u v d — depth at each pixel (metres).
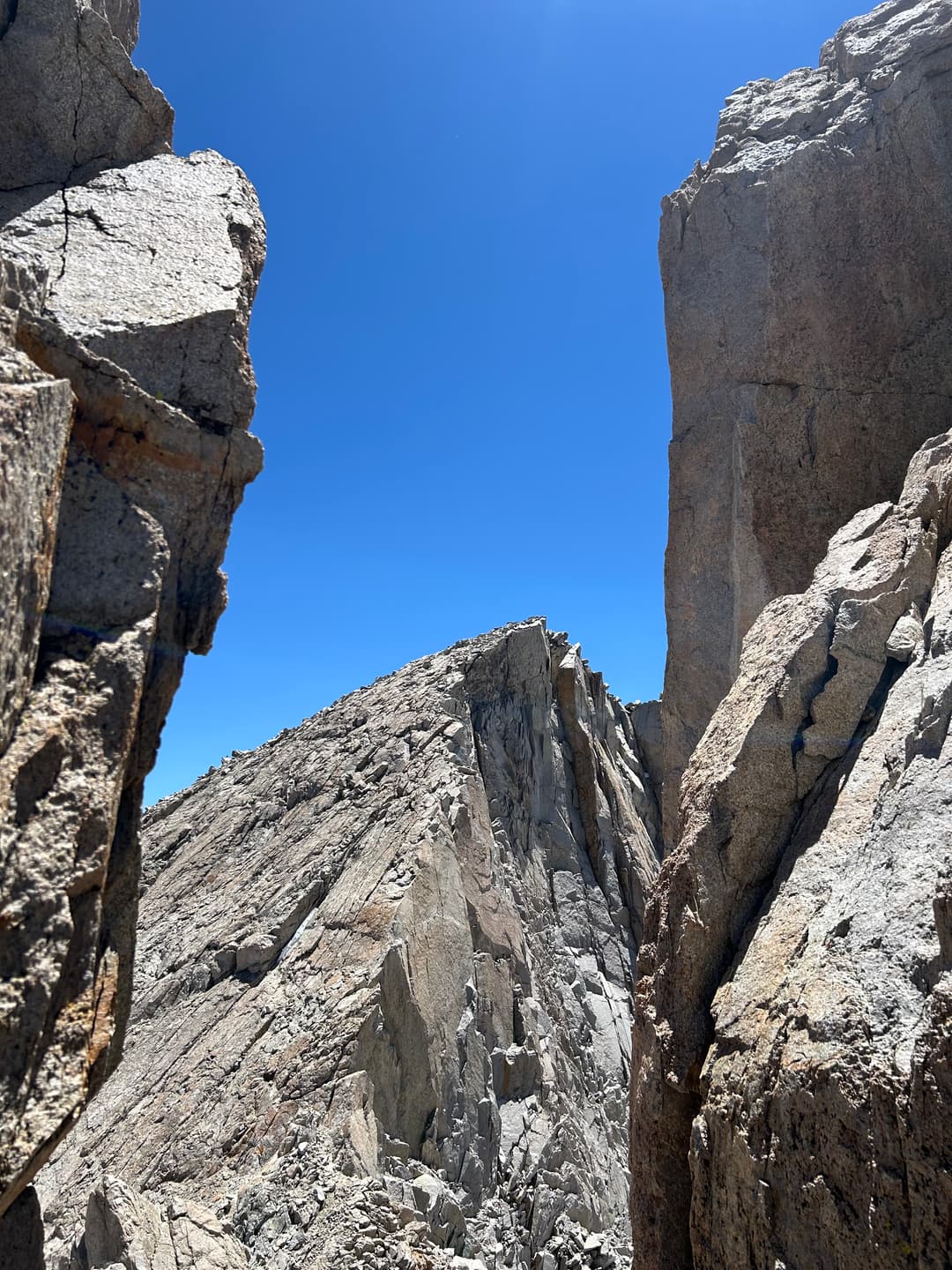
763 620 7.06
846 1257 4.22
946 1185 3.89
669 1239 5.66
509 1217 13.67
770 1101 4.73
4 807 2.91
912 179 9.06
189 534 4.15
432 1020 14.80
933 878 4.65
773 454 8.97
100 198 4.89
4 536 2.82
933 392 8.88
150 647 3.73
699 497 9.47
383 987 14.50
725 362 9.38
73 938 3.18
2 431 2.82
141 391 3.89
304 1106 13.21
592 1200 15.09
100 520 3.72
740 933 5.90
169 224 4.84
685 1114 5.67
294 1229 11.18
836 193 9.09
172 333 4.17
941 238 9.02
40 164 5.01
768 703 6.21
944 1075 3.94
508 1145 14.77
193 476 4.09
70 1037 3.08
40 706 3.17
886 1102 4.18
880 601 6.29
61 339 3.73
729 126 10.09
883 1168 4.13
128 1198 10.55
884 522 7.02
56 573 3.53
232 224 5.07
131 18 6.09
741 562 8.99
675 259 9.94
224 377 4.26
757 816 6.06
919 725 5.37
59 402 3.25
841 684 6.14
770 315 9.03
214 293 4.45
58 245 4.46
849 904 5.00
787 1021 4.83
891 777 5.39
